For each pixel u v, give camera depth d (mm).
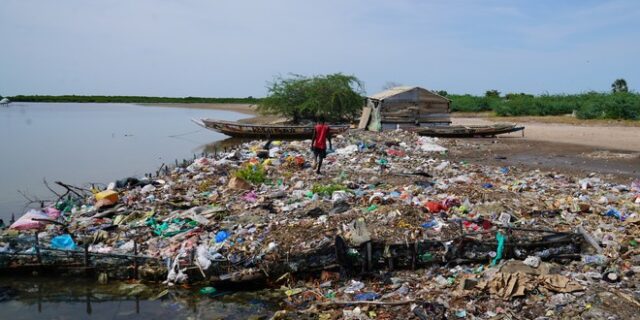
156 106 121188
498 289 7422
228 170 17828
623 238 9508
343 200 12086
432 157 22766
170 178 16828
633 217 10820
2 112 84000
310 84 43500
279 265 8586
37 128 48312
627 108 43312
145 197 13891
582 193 13828
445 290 7738
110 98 160125
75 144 33969
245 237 9805
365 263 8570
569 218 10867
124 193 14438
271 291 8391
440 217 10484
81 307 8016
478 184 14867
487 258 8797
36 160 25859
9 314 7812
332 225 9875
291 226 10008
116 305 8047
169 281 8656
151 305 8016
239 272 8500
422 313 6961
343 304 7512
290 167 18312
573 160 22031
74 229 11023
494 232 9141
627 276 7867
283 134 32875
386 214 10477
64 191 17750
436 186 14438
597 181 15781
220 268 8609
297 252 8688
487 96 69000
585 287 7391
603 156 23078
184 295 8312
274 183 15703
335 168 18141
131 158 26734
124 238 10336
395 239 8945
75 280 8977
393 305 7355
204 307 7895
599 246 8945
